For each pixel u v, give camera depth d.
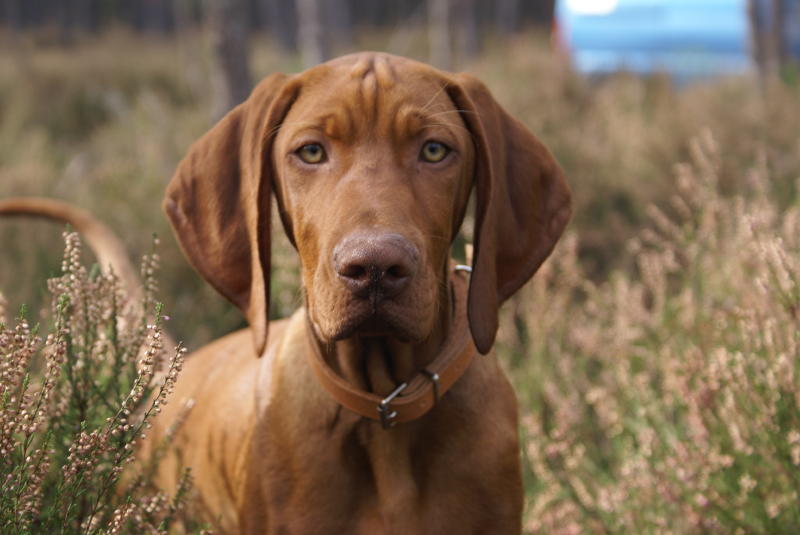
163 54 20.78
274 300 6.27
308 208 3.05
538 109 10.27
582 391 5.31
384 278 2.70
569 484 4.62
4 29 26.83
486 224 3.20
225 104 9.22
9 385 2.83
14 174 9.18
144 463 4.02
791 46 13.45
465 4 17.67
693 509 4.01
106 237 4.88
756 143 8.64
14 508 2.76
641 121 9.54
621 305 5.12
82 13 39.16
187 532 3.88
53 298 3.43
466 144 3.18
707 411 4.11
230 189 3.40
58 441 3.31
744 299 4.37
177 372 2.90
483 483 3.22
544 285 5.50
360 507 3.23
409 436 3.21
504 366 5.49
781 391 3.88
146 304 3.57
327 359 3.24
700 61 13.05
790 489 3.90
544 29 20.61
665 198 7.93
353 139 3.02
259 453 3.33
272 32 30.92
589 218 7.90
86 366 3.43
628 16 13.91
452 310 3.30
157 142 9.80
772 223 5.19
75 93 15.90
